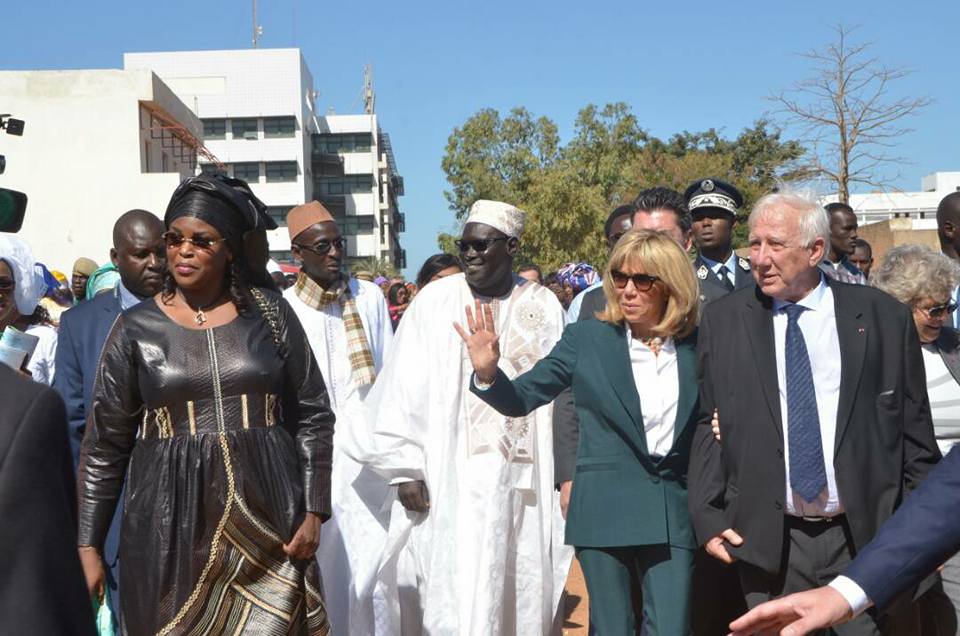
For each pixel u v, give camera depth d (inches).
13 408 68.8
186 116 1378.0
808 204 158.6
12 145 1197.1
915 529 93.8
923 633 182.7
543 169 1641.2
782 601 92.0
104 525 164.1
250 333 166.2
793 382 157.9
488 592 216.1
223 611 159.6
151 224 213.9
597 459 179.0
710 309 168.2
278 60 2952.8
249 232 170.7
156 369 161.0
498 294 236.5
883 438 154.9
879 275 189.2
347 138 3255.4
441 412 228.1
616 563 177.0
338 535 245.1
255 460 161.8
